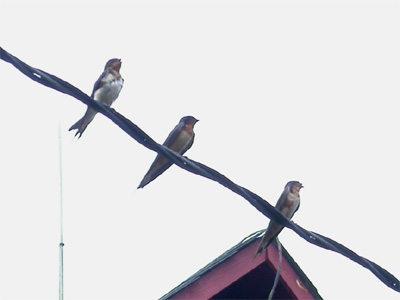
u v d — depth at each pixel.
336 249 11.71
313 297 13.25
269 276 13.14
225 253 13.16
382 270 11.95
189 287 13.07
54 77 10.05
